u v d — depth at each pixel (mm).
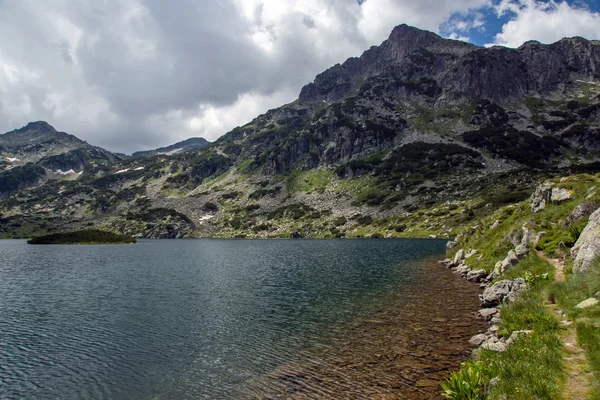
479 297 35688
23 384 21391
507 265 37250
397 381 18766
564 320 18391
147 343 27625
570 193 42531
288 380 20000
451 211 169875
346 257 85062
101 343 27906
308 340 26516
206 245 157500
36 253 119188
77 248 146375
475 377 13930
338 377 19828
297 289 46938
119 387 20641
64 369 23297
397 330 27203
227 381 20578
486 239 56906
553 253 32188
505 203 155750
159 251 124125
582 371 12570
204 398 18750
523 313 21750
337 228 198875
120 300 42719
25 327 32344
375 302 37188
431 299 36906
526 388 12148
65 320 34406
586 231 26906
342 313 33562
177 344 27172
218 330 30250
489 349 18016
